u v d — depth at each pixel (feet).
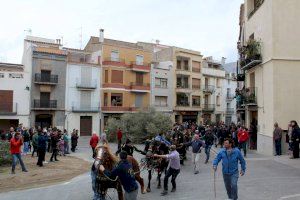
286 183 38.32
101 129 163.53
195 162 48.21
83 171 53.62
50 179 46.09
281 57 66.03
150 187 38.34
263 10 72.90
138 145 110.01
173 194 34.60
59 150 76.18
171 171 34.99
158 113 127.24
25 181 44.60
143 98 178.60
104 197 27.40
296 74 66.03
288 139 61.82
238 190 35.19
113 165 27.27
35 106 144.77
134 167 31.32
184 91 197.06
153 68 183.73
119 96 168.86
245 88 89.51
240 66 97.14
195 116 206.69
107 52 167.73
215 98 222.07
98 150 27.66
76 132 88.74
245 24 90.74
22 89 141.69
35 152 79.71
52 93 150.10
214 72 222.28
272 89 66.08
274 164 53.01
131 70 174.09
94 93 162.20
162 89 187.32
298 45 66.39
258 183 38.55
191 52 203.31
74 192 36.99
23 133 76.79
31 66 144.36
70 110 154.51
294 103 65.67
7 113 137.59
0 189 39.75
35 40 172.86
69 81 154.71
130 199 23.94
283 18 66.44
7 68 148.15
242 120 100.53
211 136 59.31
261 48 74.18
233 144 28.09
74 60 167.53
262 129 72.79
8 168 55.62
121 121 125.80
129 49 175.52
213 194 34.12
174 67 194.59
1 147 59.21
